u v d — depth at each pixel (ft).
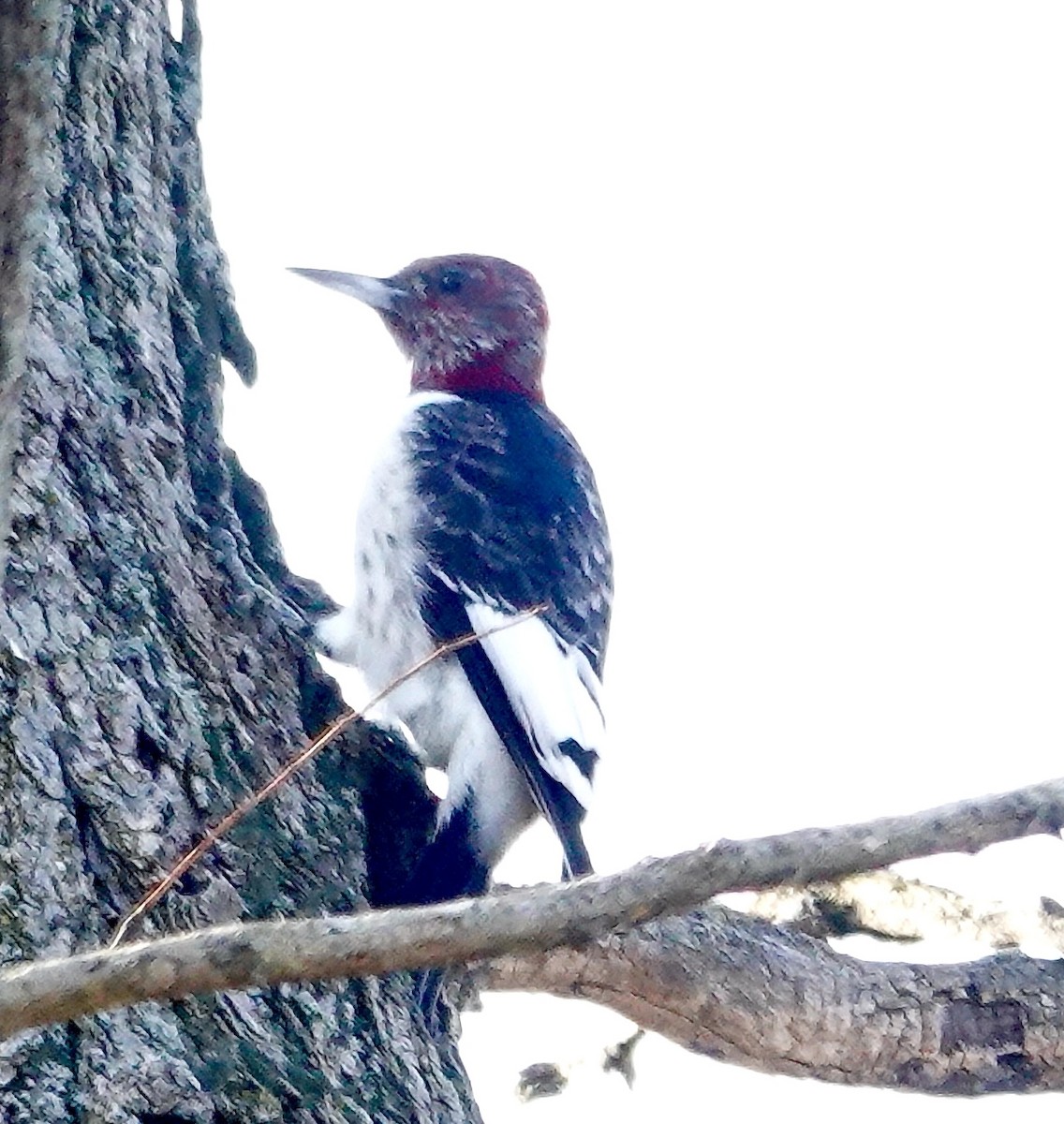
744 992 29.81
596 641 34.22
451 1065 25.07
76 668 23.93
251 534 30.32
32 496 24.88
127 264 28.32
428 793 28.89
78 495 25.48
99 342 27.20
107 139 28.89
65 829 22.57
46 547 24.64
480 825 29.99
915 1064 30.81
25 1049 20.65
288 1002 22.88
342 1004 23.44
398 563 32.45
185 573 26.27
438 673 31.40
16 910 21.77
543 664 31.94
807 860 16.51
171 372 28.25
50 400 25.82
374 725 28.40
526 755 30.14
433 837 28.45
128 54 29.78
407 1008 24.54
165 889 21.30
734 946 29.99
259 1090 21.80
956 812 16.83
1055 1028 30.94
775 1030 30.14
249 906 23.66
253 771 25.12
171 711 24.43
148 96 30.04
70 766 23.20
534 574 33.04
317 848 25.22
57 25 28.35
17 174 27.48
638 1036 33.63
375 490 33.35
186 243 30.17
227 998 22.25
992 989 31.07
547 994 29.50
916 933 32.24
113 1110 20.71
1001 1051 30.89
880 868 16.96
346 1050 23.03
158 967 15.60
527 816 30.68
